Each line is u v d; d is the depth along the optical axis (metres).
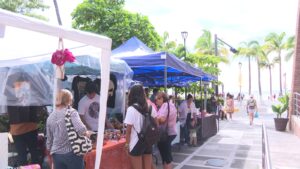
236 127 15.36
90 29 13.90
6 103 5.18
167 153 5.86
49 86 5.57
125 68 6.91
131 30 13.85
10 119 5.15
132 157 4.65
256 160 7.92
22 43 4.40
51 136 3.80
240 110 27.66
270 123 17.30
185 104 9.66
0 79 5.30
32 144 5.28
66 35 3.69
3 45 4.49
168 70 9.98
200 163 7.61
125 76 7.31
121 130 6.07
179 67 7.71
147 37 14.31
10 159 5.03
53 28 3.52
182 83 14.96
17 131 5.11
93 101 5.33
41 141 5.41
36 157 5.27
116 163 5.01
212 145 10.09
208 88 17.69
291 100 13.98
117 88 7.39
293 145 10.10
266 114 24.75
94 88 5.36
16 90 5.25
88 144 3.79
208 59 15.91
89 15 13.97
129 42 8.73
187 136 9.79
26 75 5.37
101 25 13.97
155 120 4.79
